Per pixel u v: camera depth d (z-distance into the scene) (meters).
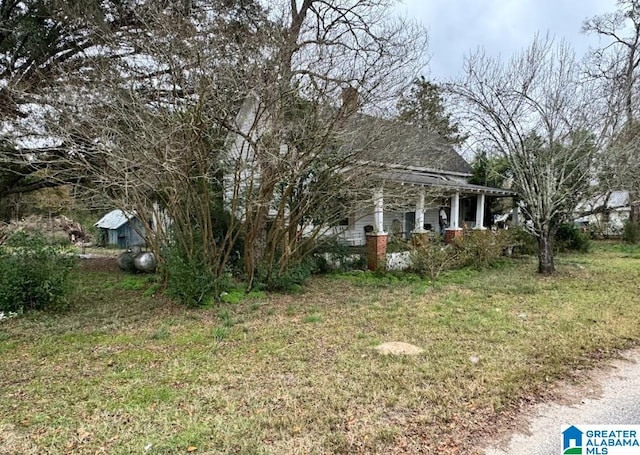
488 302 7.59
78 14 7.70
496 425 3.29
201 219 7.57
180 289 7.32
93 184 8.32
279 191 8.72
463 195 16.56
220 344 5.32
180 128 6.45
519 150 10.86
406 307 7.27
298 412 3.47
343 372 4.30
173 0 6.62
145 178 6.90
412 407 3.55
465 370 4.32
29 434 3.17
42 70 8.02
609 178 10.32
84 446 3.01
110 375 4.32
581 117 10.24
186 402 3.67
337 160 8.47
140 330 6.02
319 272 10.92
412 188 10.85
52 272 7.15
